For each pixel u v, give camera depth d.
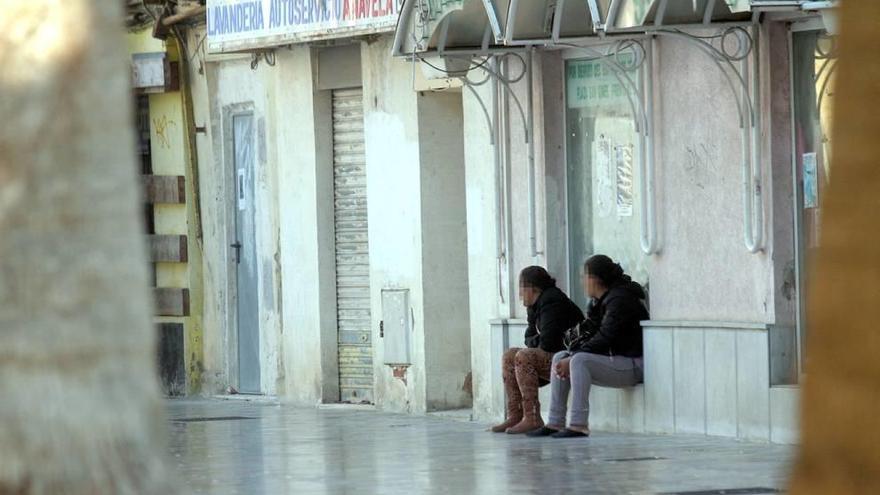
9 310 6.55
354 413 29.59
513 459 20.97
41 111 6.49
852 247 5.85
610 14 21.17
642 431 23.64
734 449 21.05
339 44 30.64
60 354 6.60
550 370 24.17
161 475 6.79
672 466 19.58
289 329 32.16
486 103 26.75
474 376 27.31
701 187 22.70
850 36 5.91
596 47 24.50
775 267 21.53
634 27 21.03
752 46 21.55
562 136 25.69
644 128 23.56
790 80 21.38
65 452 6.64
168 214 35.59
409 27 25.31
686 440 22.30
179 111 35.16
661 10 20.95
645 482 18.28
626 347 23.62
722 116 22.25
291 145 31.86
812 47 21.12
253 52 32.81
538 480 18.75
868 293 5.80
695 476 18.61
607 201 24.91
